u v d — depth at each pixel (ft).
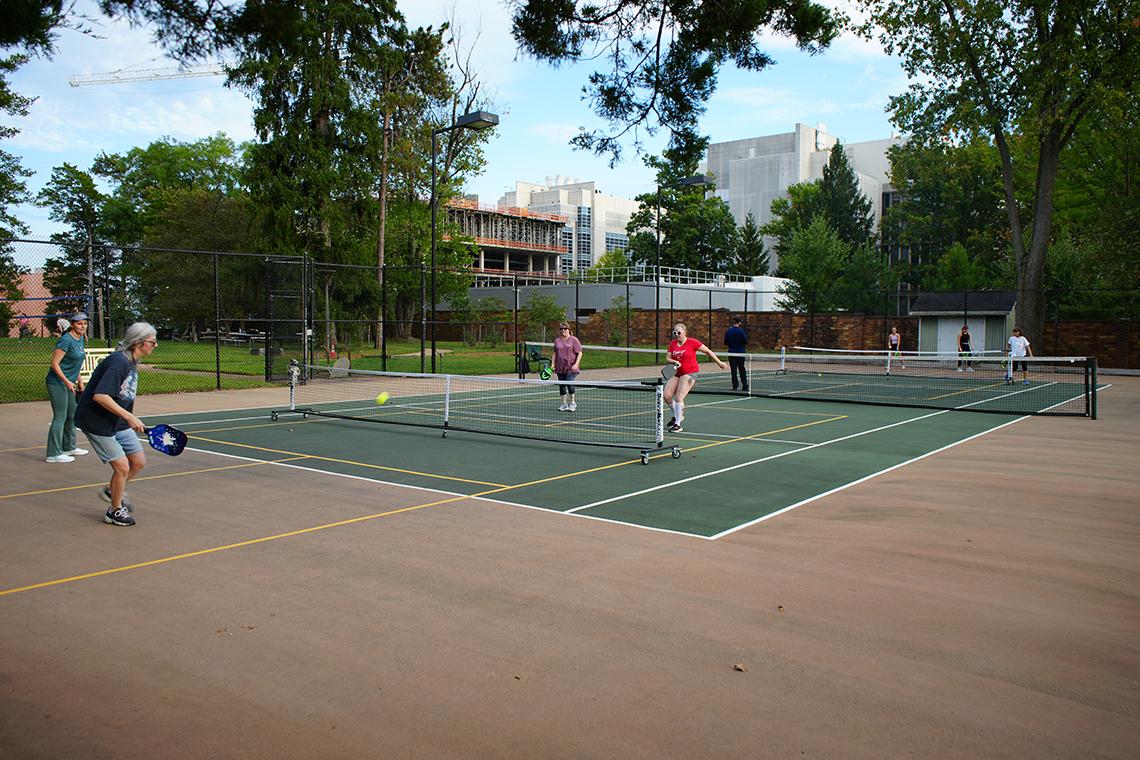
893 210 276.41
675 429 44.86
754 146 340.59
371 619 16.43
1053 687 13.52
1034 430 47.09
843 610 17.04
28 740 11.55
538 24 35.35
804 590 18.33
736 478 31.94
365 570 19.66
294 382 51.47
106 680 13.57
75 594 17.80
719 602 17.52
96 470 32.42
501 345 163.12
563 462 35.47
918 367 114.62
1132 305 118.01
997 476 32.53
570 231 381.81
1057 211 152.35
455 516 25.30
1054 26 100.12
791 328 144.66
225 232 163.63
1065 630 15.99
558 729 12.01
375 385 75.82
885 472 33.40
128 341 23.44
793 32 35.22
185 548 21.48
